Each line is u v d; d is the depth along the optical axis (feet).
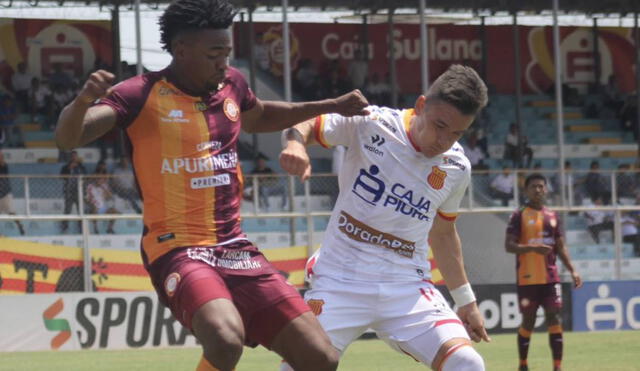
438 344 49.73
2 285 143.02
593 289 161.79
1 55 224.94
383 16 249.75
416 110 50.65
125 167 197.98
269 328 44.83
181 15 43.14
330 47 249.75
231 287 44.50
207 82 44.06
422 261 52.34
